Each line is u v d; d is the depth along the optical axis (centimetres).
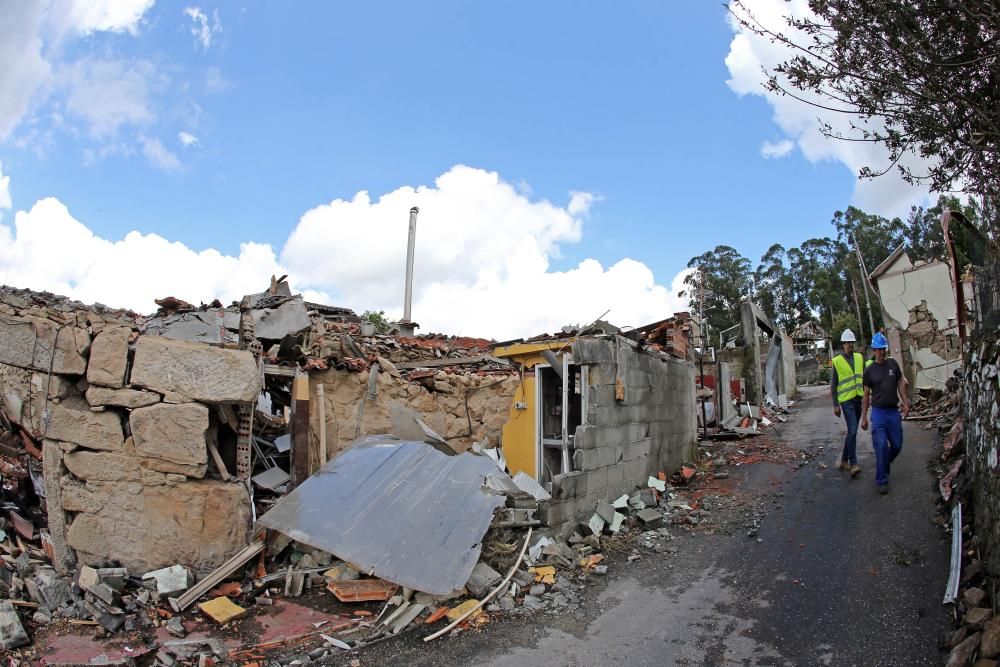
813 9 419
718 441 1330
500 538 641
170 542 577
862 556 589
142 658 451
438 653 463
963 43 387
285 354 765
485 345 1509
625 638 482
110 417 591
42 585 521
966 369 661
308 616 529
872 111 426
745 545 670
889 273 1505
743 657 441
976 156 414
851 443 857
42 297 614
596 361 773
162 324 691
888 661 414
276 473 719
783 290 5228
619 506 793
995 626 374
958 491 627
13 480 634
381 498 618
